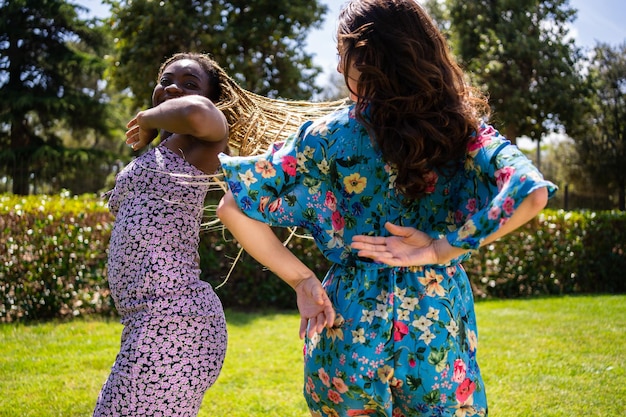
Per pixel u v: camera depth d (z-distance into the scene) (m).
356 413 1.85
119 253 2.15
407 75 1.71
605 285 9.29
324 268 8.10
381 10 1.76
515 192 1.57
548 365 4.87
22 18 24.61
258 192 1.83
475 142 1.76
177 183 2.17
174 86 2.40
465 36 21.94
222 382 4.48
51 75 24.98
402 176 1.74
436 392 1.77
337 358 1.83
